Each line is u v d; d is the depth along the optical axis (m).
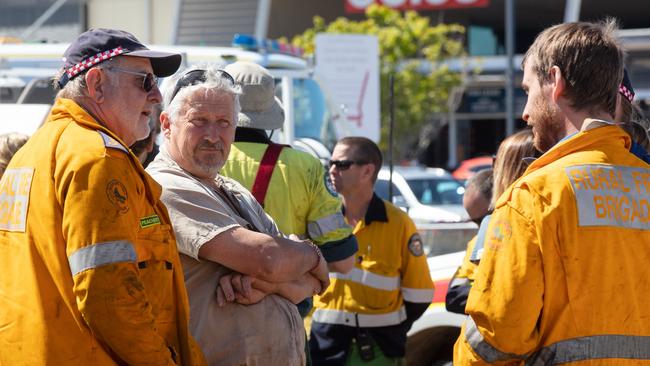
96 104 3.74
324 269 4.26
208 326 3.97
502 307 3.41
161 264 3.65
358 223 6.23
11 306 3.50
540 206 3.45
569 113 3.61
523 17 42.03
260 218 4.45
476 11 40.84
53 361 3.42
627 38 26.80
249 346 3.98
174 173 4.16
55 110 3.72
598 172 3.52
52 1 32.44
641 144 4.46
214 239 4.00
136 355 3.38
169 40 31.69
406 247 6.20
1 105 9.66
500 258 3.46
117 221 3.41
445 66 31.05
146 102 3.85
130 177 3.52
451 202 16.58
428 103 30.83
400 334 6.18
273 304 4.09
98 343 3.46
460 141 40.62
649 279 3.54
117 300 3.34
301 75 11.11
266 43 10.98
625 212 3.51
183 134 4.16
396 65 30.05
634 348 3.48
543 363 3.48
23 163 3.62
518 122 38.62
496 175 4.92
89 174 3.41
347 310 6.13
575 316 3.43
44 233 3.46
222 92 4.20
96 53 3.74
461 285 5.52
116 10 31.91
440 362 7.03
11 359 3.48
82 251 3.35
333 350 6.14
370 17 31.81
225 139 4.22
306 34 30.55
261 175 4.91
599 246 3.44
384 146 29.31
